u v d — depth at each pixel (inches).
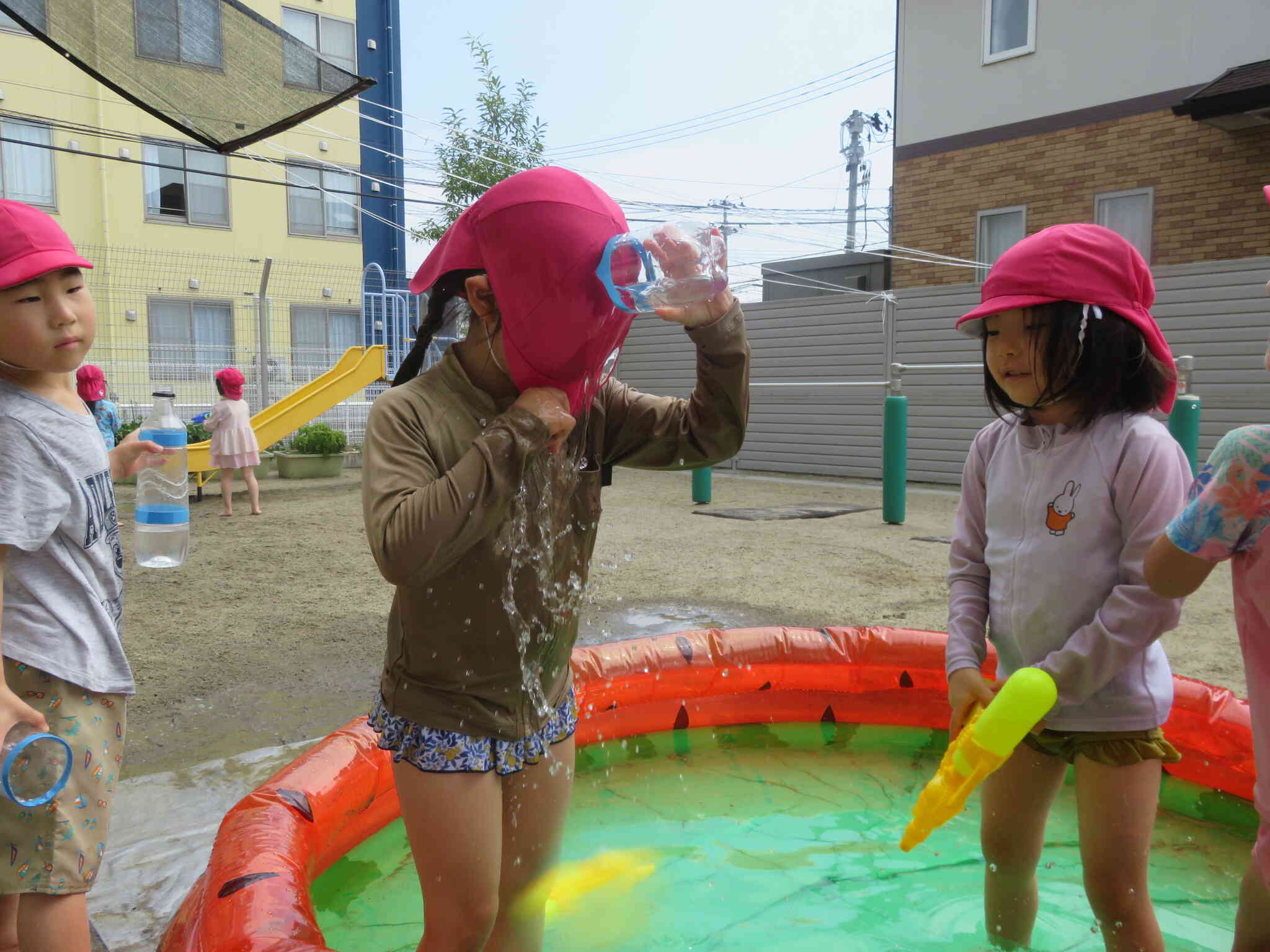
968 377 434.9
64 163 587.2
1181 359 223.1
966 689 73.6
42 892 62.7
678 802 101.6
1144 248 400.8
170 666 151.6
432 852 58.4
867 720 126.1
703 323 61.1
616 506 362.6
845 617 177.9
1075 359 68.5
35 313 65.5
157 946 71.9
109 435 289.1
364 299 649.6
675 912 77.9
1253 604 59.4
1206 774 103.6
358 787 88.4
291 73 134.3
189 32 129.6
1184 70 383.9
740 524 309.6
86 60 134.6
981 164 447.8
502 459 51.1
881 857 88.8
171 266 628.7
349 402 601.6
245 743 117.5
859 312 475.5
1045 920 76.7
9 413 64.6
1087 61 410.0
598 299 52.4
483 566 57.0
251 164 652.7
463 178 519.5
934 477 450.0
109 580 70.6
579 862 87.2
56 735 63.1
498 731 59.0
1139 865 68.5
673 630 168.7
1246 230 371.9
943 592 199.5
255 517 340.8
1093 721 68.4
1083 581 69.6
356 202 706.2
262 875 65.7
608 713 119.1
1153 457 67.6
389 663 60.9
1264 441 55.4
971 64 446.3
